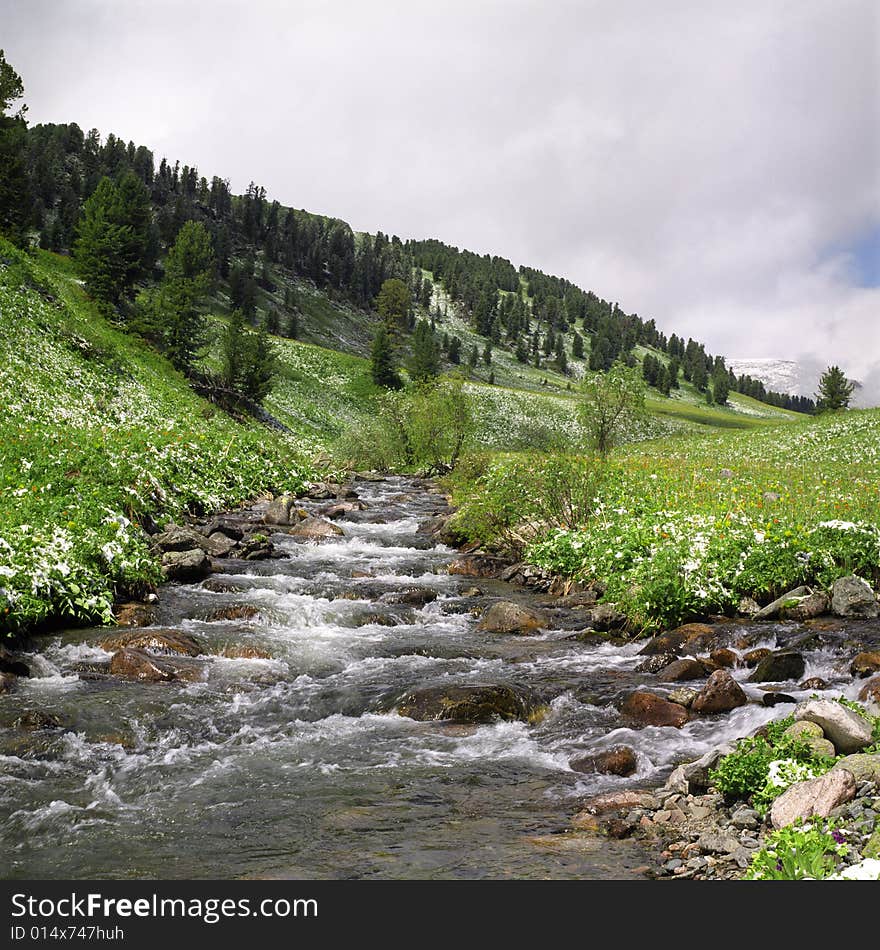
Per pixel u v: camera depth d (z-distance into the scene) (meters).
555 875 5.56
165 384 48.81
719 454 48.34
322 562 19.75
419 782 7.56
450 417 48.72
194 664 11.30
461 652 12.40
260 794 7.26
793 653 10.73
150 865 5.91
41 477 18.22
